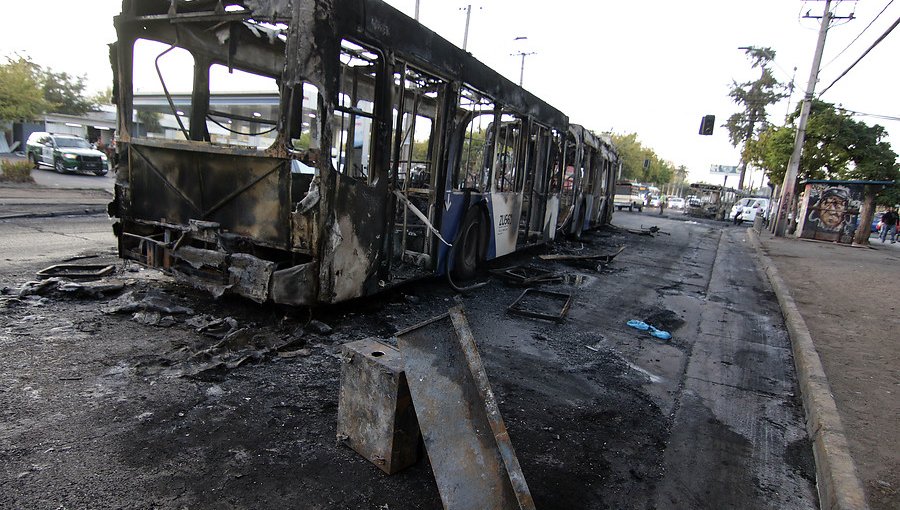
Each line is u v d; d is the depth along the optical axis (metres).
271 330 4.80
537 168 10.17
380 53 5.03
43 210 11.06
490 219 8.31
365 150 6.63
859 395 4.53
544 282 8.81
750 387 4.91
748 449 3.68
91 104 47.94
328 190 4.59
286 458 2.93
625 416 4.02
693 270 11.98
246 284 4.75
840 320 7.45
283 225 4.73
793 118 25.73
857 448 3.54
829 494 3.00
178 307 5.07
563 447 3.44
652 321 7.00
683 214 45.41
